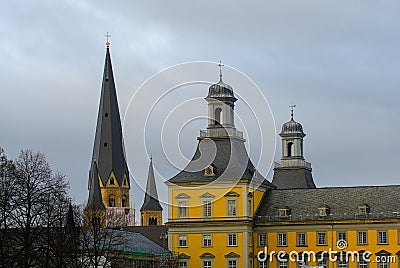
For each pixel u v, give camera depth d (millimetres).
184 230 180625
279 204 185000
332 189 185500
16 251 114562
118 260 156625
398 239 175375
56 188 124188
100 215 195750
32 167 119812
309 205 183125
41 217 118312
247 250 177750
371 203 179875
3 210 114312
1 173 117562
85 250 146125
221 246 178750
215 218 179250
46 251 119688
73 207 164625
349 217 178375
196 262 179375
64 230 125000
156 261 171625
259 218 183125
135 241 178500
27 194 116375
